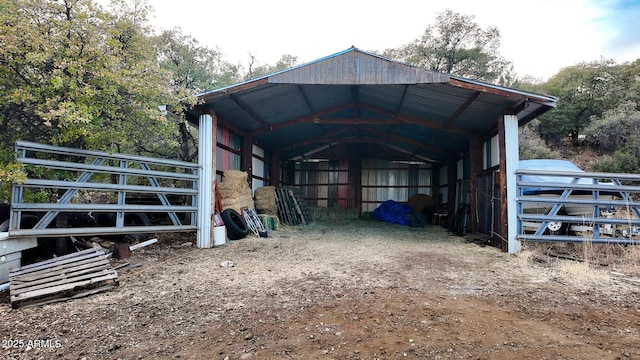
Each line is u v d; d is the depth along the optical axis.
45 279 3.22
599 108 20.91
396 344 2.11
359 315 2.64
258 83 5.75
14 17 3.88
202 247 5.69
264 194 9.41
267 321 2.55
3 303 3.02
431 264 4.62
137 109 4.87
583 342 2.13
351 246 6.19
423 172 13.30
